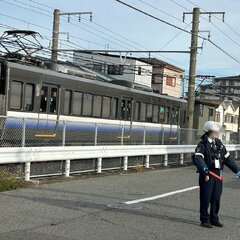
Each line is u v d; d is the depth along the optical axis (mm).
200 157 7973
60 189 11656
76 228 7520
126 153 17125
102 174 15516
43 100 17906
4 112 15859
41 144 14984
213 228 8055
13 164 12570
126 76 55219
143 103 25141
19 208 8938
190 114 25281
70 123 16547
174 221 8461
